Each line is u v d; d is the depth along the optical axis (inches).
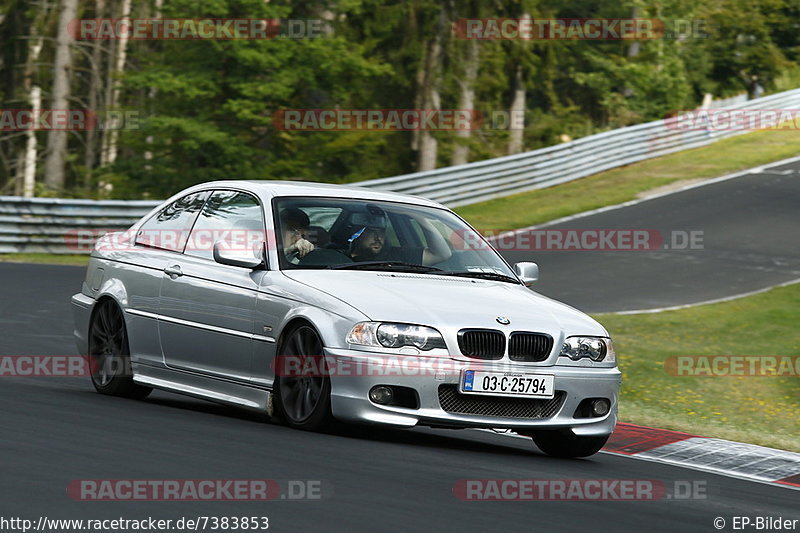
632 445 1021.2
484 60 5167.3
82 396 1013.2
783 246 3019.2
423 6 4992.6
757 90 7829.7
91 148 5177.2
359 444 826.8
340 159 5014.8
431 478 717.3
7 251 2751.0
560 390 877.2
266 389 898.1
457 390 842.2
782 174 4084.6
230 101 4441.4
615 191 3796.8
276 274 914.1
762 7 7632.9
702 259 2832.2
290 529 550.9
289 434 845.8
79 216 2839.6
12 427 779.4
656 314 2201.0
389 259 956.6
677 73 7022.6
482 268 995.9
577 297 2365.9
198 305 962.1
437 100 5216.5
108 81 5226.4
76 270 2452.0
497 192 3710.6
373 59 4869.6
